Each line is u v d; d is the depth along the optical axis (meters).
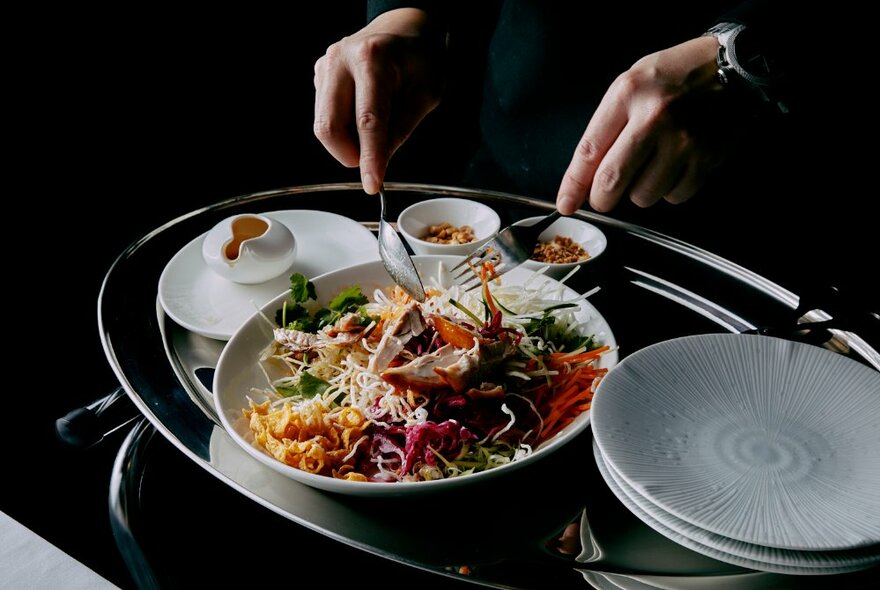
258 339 1.24
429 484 0.91
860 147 1.93
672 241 1.56
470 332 1.15
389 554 0.86
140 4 3.06
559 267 1.43
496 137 2.17
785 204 1.85
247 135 3.24
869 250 1.67
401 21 1.53
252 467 0.99
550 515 0.94
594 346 1.24
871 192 1.88
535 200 1.72
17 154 3.01
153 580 0.93
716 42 1.30
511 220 1.65
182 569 0.95
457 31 1.93
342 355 1.23
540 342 1.20
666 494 0.82
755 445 0.90
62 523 1.13
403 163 3.05
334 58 1.38
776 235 1.76
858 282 1.47
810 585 0.83
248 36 3.23
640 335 1.28
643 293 1.40
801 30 1.29
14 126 3.04
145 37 3.13
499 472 0.93
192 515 1.02
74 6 3.00
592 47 1.87
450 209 1.69
